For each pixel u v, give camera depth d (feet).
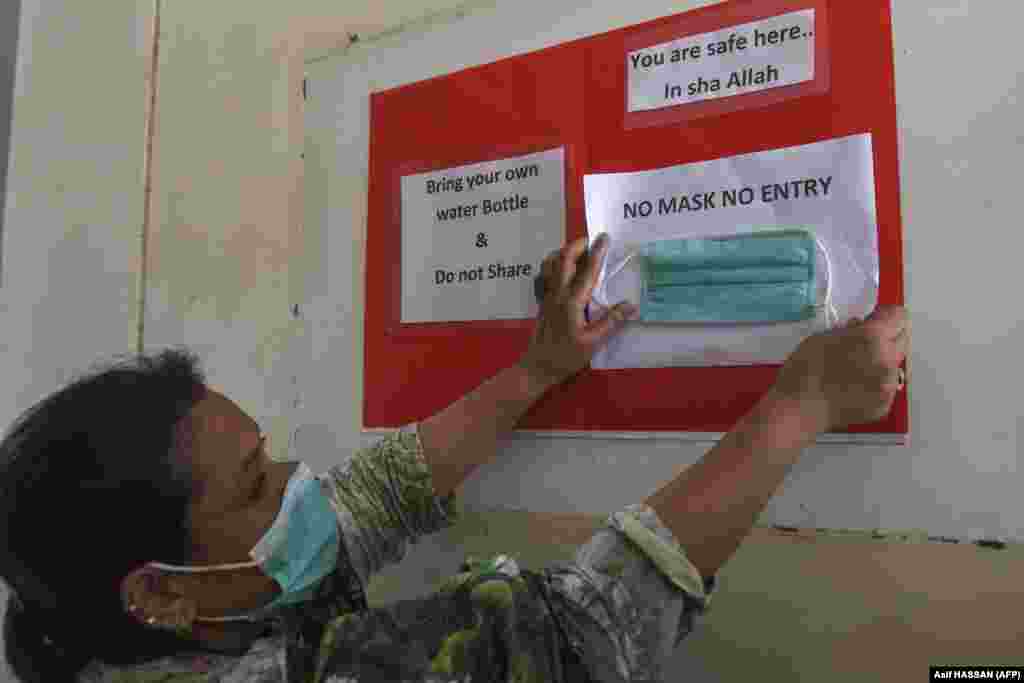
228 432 1.79
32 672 1.80
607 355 2.68
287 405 3.45
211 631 1.88
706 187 2.53
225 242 3.65
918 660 2.17
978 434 2.13
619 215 2.67
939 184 2.20
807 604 2.33
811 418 1.96
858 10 2.32
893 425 2.23
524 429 2.85
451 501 2.64
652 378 2.60
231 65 3.66
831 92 2.35
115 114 3.98
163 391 1.73
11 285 4.23
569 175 2.78
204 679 1.84
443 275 3.05
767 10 2.44
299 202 3.45
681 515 1.80
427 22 3.12
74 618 1.65
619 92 2.70
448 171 3.05
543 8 2.85
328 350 3.35
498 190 2.93
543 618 1.74
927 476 2.19
